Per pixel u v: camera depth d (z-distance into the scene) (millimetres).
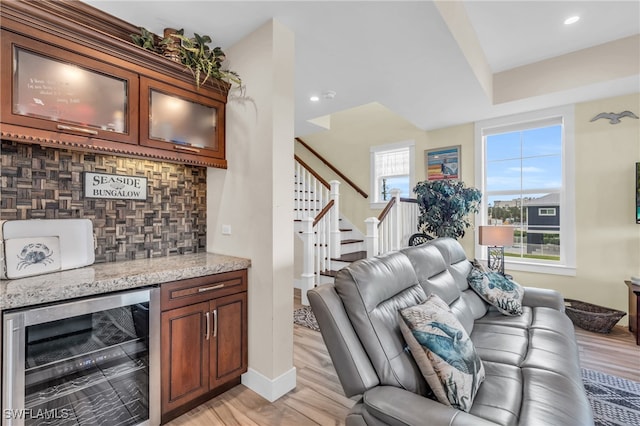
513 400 1232
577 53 3090
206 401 1932
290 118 2119
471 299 2416
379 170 5406
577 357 1708
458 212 3828
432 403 1061
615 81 2934
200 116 2207
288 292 2092
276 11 1930
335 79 2896
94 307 1426
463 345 1310
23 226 1599
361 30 2123
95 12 1867
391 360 1264
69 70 1609
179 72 2047
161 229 2309
